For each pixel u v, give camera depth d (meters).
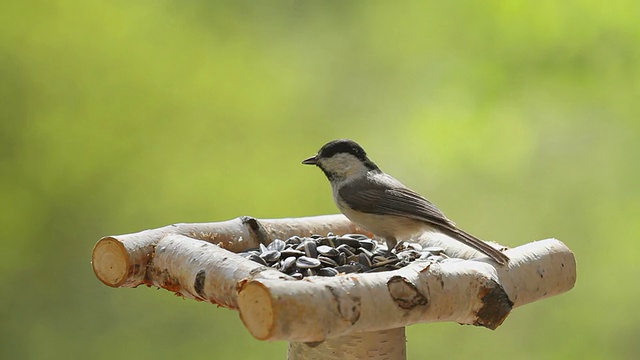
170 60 15.50
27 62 14.98
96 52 15.16
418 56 15.65
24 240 14.86
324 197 15.70
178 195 15.24
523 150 12.51
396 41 16.25
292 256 5.45
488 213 15.14
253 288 4.26
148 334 14.96
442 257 5.89
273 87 16.11
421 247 6.25
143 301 15.03
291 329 4.23
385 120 16.72
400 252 6.06
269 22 16.88
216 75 15.61
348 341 5.28
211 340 14.95
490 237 14.87
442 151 12.34
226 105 15.63
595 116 13.43
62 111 15.04
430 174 15.48
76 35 15.13
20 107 14.93
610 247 13.69
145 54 15.34
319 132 16.44
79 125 15.08
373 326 4.57
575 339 14.08
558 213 14.27
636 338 13.87
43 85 14.98
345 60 17.09
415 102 15.30
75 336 14.93
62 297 14.95
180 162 15.40
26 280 14.90
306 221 6.67
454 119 12.14
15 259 14.84
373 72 16.88
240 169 15.58
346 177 6.19
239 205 15.23
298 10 17.45
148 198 15.20
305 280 4.46
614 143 13.64
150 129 15.36
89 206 15.09
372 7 16.73
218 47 15.94
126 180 15.19
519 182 14.49
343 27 17.33
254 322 4.28
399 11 16.22
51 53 15.04
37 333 14.88
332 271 5.23
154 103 15.34
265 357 14.90
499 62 12.34
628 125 13.07
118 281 5.54
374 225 6.05
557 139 13.90
